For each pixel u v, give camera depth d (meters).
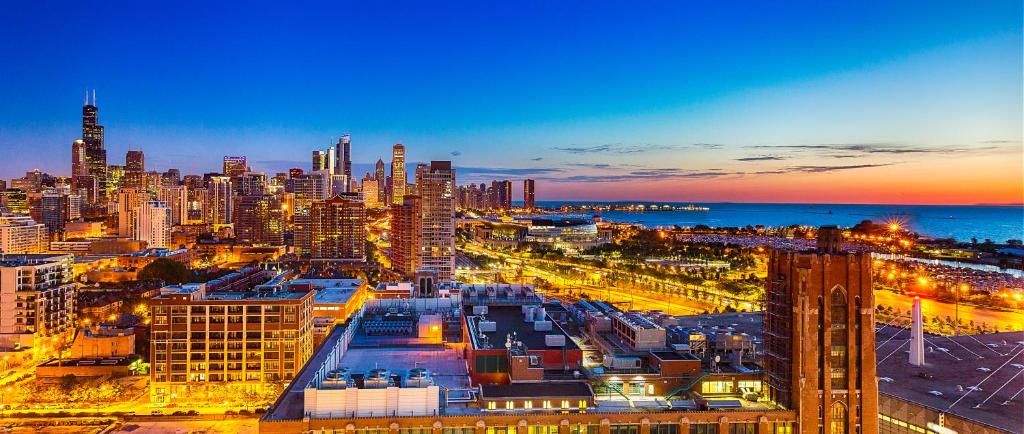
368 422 113.81
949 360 189.38
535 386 126.31
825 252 128.25
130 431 191.50
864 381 123.62
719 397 129.50
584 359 148.75
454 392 127.38
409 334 182.50
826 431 122.12
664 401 126.62
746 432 120.31
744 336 141.75
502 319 181.38
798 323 122.19
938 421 144.62
